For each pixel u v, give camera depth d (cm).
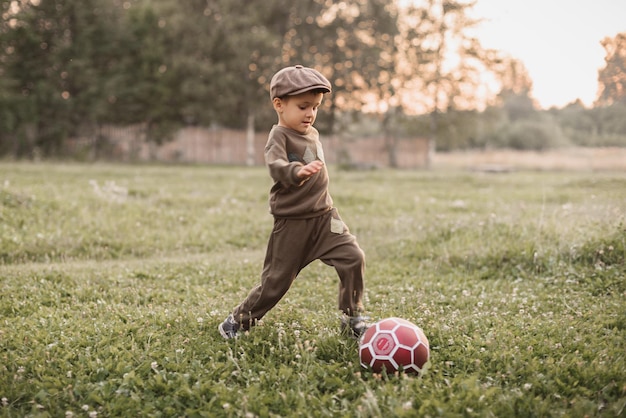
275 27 3225
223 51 3086
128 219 892
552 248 611
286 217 358
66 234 766
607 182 934
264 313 381
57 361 337
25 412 288
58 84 2800
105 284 549
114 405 288
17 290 511
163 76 2986
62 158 2698
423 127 3344
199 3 3114
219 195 1259
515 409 280
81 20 2759
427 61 3095
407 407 272
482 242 677
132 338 377
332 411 281
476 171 2766
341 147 3369
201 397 299
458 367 337
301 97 345
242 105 3222
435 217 915
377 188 1598
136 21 2898
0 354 348
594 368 322
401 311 454
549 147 4375
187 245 800
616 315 422
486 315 436
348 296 366
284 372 318
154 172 1978
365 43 3152
